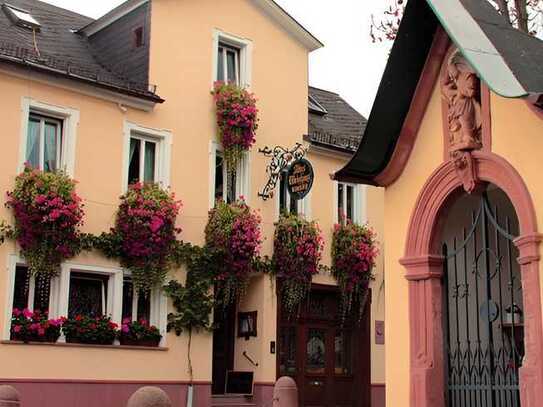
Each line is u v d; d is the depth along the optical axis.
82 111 15.02
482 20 7.71
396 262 8.63
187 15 16.89
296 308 18.02
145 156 16.11
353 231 18.67
